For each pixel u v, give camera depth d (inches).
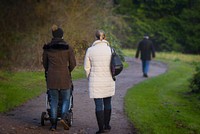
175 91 1445.6
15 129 749.3
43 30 1764.3
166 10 3841.0
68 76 761.6
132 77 1672.0
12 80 1326.3
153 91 1318.9
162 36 3892.7
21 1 1955.0
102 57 740.0
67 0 1861.5
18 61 1686.8
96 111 747.4
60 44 754.2
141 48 1710.1
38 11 1892.2
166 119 906.1
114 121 849.5
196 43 3789.4
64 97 765.3
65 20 1784.0
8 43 1774.1
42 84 1300.4
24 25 1899.6
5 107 932.0
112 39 2010.3
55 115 756.6
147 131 765.3
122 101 1077.1
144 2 3885.3
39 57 1657.2
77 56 1672.0
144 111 964.6
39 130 753.6
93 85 740.7
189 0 3681.1
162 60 2760.8
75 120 855.1
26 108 952.3
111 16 2187.5
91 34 1781.5
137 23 3870.6
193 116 1019.9
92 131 770.8
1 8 1948.8
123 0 3826.3
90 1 1886.1
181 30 3833.7
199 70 1498.5
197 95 1366.9
